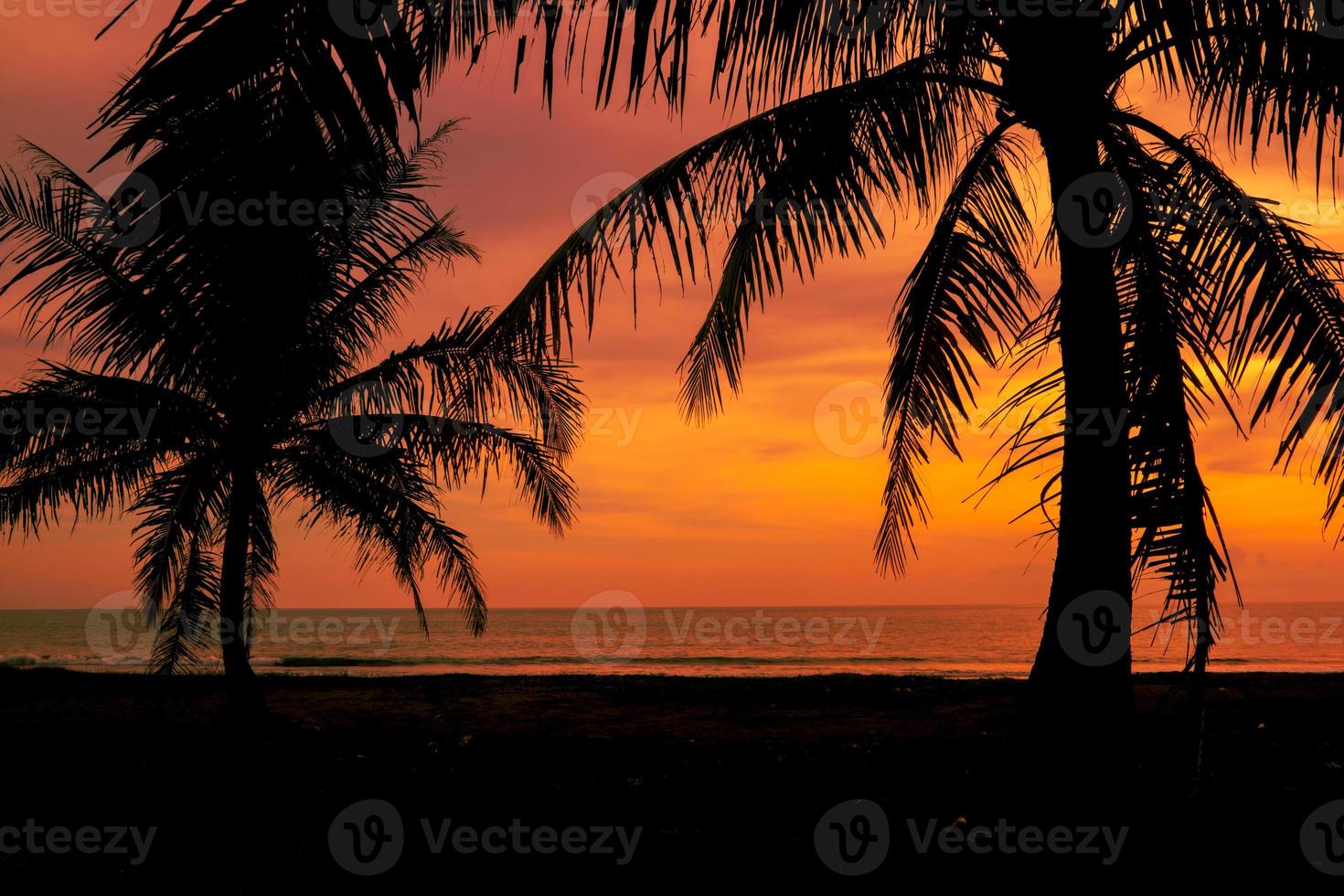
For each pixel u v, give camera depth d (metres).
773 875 3.72
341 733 8.35
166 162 1.72
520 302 5.42
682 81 3.63
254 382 8.68
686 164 5.19
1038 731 4.80
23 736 8.34
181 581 9.67
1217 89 4.71
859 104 5.33
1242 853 3.72
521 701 11.02
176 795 5.60
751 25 4.18
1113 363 4.54
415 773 6.05
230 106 1.71
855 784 5.19
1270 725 7.43
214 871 4.02
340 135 1.79
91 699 11.56
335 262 8.27
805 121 5.17
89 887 3.84
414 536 10.25
